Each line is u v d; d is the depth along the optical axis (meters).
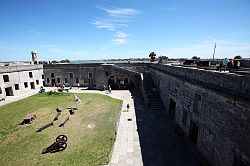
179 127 16.19
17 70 34.06
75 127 16.98
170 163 11.23
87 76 40.25
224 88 9.43
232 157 8.64
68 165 11.35
